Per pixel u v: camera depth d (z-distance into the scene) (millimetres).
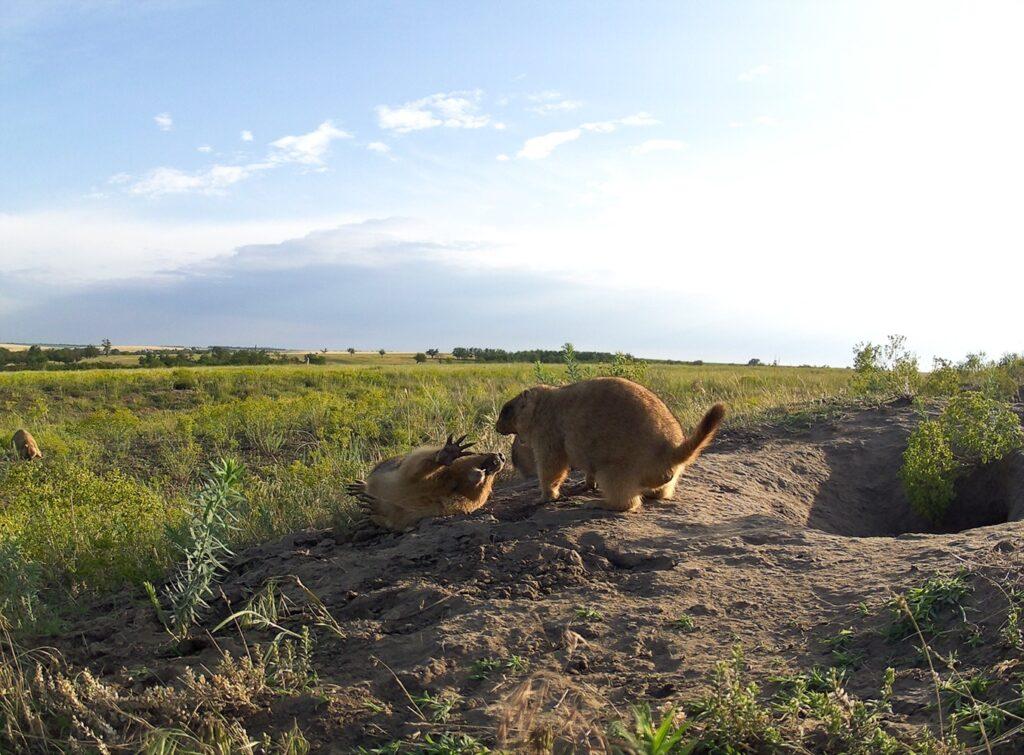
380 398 5570
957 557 1445
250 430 4930
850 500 2969
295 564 1871
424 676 1248
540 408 2199
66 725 1202
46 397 7535
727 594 1482
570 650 1298
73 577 1993
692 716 1067
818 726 1007
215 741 1115
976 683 1030
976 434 2887
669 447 2002
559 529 1878
